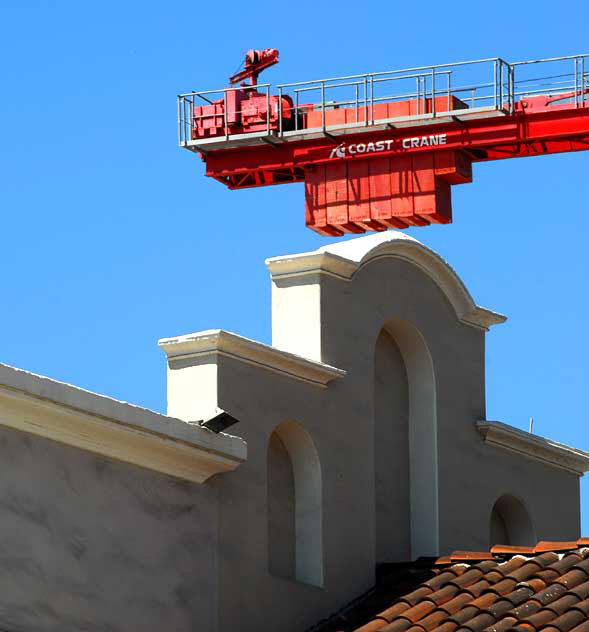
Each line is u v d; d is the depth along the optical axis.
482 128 96.12
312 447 31.28
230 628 28.80
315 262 32.06
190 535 28.44
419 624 29.23
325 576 30.97
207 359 29.45
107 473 27.16
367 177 99.88
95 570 26.66
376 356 34.25
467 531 34.88
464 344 35.81
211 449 28.33
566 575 29.59
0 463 25.55
